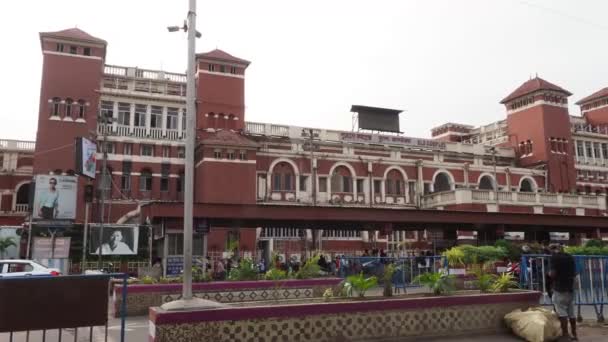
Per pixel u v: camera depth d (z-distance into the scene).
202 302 9.15
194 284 15.62
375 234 44.84
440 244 37.12
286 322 9.38
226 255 34.16
